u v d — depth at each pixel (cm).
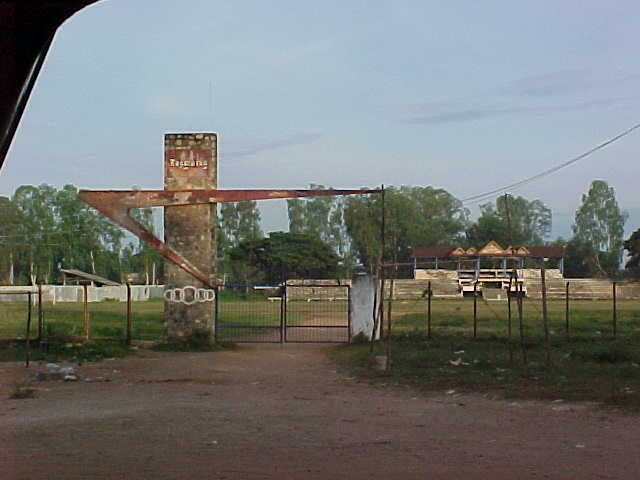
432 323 3228
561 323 3216
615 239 10850
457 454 866
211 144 2359
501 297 6450
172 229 2375
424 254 8238
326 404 1292
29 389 1502
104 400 1370
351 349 2259
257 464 820
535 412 1159
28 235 8556
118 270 9275
